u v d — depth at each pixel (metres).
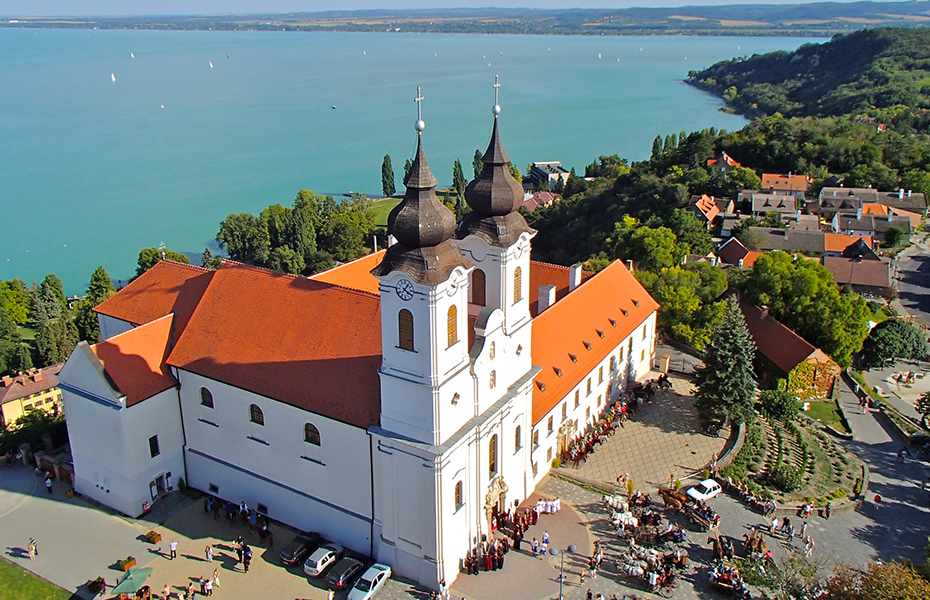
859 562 54.41
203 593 51.06
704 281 102.56
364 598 49.47
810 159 191.50
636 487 62.22
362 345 53.53
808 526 58.19
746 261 136.12
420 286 44.81
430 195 45.00
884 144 192.00
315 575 52.41
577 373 66.38
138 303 70.69
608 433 69.94
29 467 66.75
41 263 196.75
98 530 58.31
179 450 62.47
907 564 52.84
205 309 61.72
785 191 173.38
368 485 52.56
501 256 53.19
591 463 65.81
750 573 51.25
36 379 103.62
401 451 49.31
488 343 51.44
